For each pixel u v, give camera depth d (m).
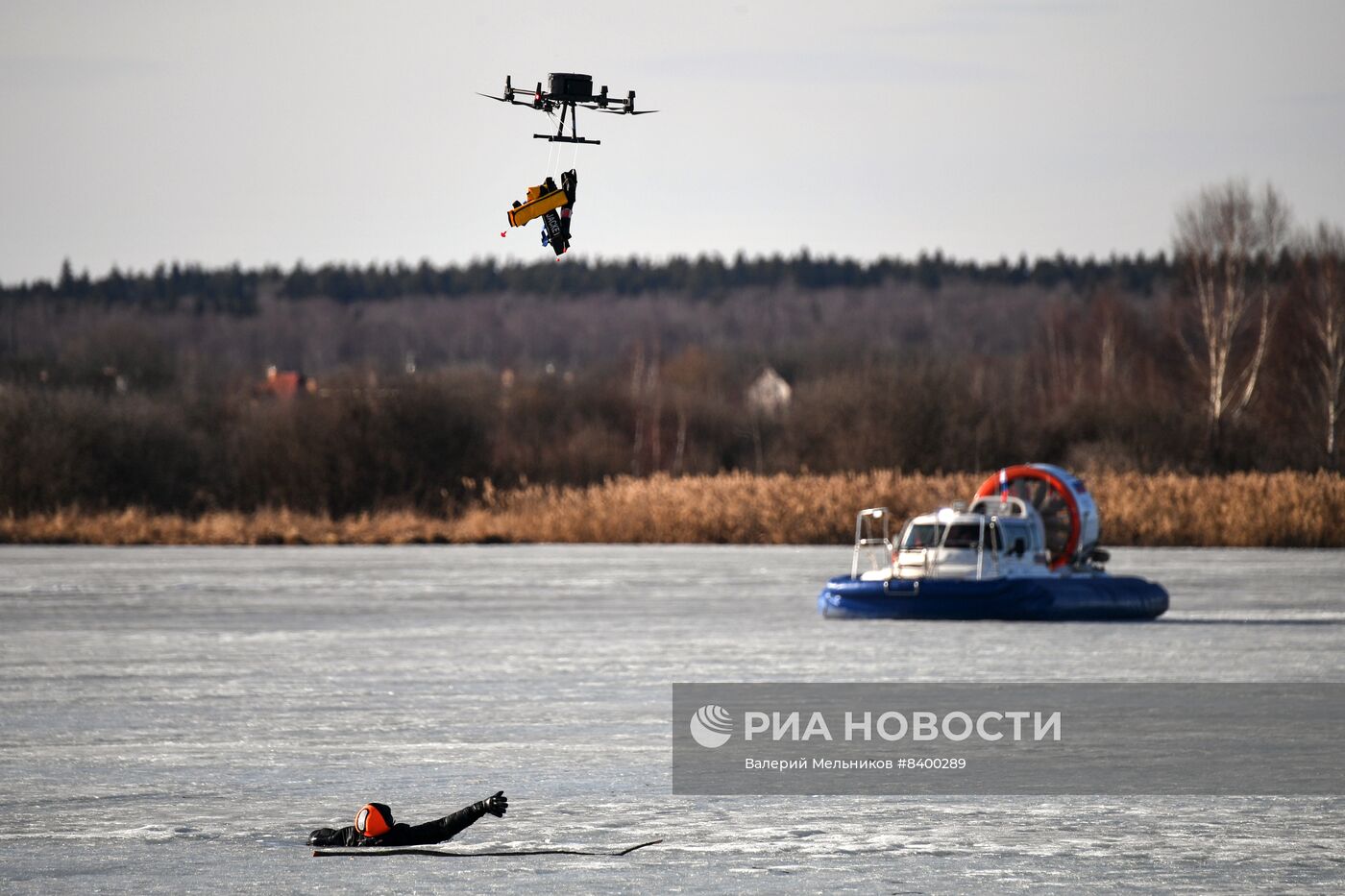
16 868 41.88
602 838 45.22
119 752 57.62
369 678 76.19
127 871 41.66
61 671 78.88
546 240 55.66
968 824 46.97
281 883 40.53
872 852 43.75
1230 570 143.88
